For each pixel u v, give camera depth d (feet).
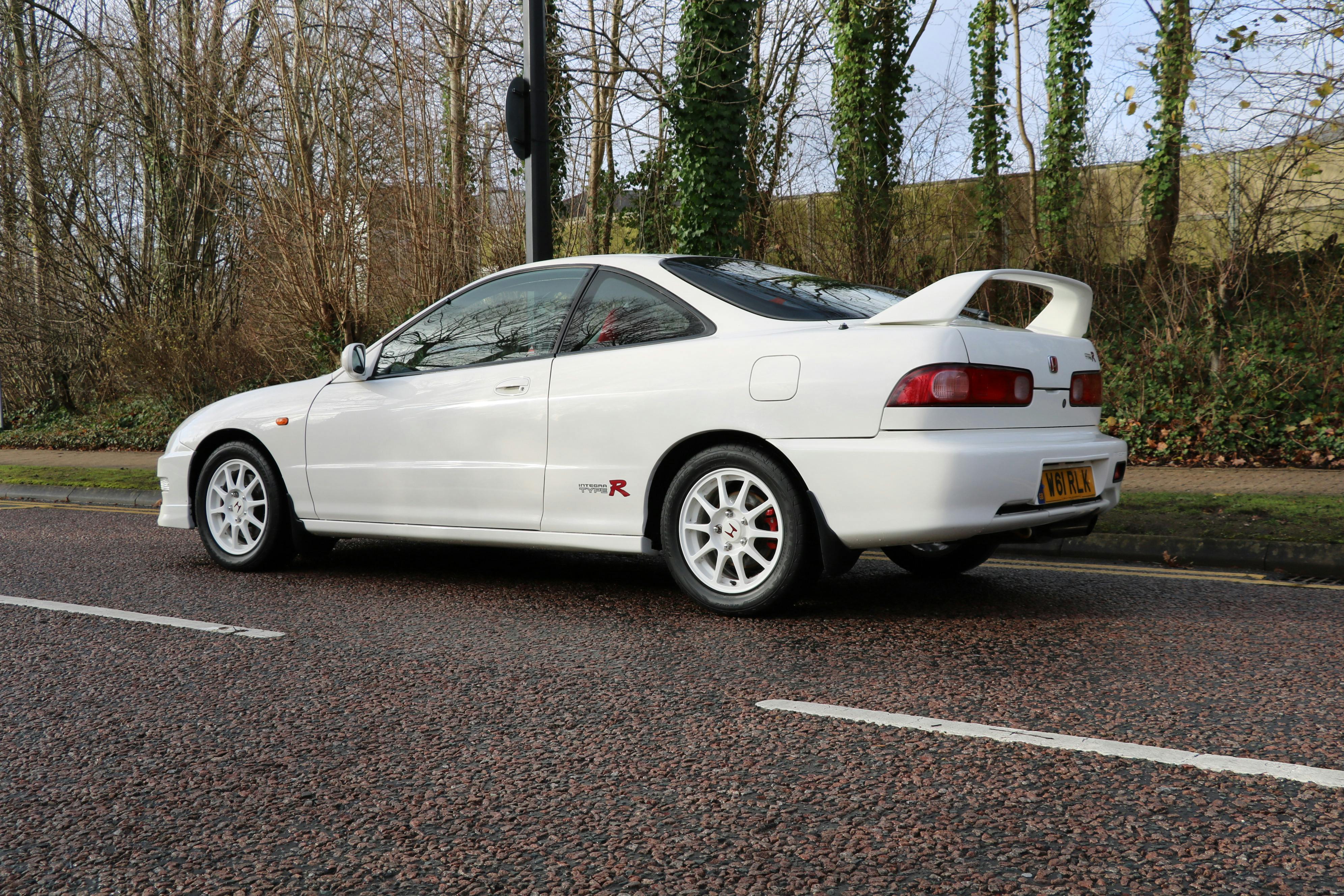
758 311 14.73
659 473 15.12
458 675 12.20
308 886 7.15
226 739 10.16
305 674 12.37
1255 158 35.09
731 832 7.79
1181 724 9.91
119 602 16.79
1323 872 6.90
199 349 55.98
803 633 13.87
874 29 46.93
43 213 64.95
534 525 16.06
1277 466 30.53
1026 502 13.41
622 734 10.02
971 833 7.64
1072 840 7.48
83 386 65.98
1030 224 49.39
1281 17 29.78
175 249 63.00
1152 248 41.65
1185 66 33.60
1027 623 14.20
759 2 43.09
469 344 17.24
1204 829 7.61
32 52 65.82
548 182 26.32
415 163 44.32
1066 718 10.14
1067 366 14.62
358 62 45.55
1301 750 9.15
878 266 46.14
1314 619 14.20
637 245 49.98
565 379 15.78
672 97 42.45
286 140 45.70
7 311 64.69
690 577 14.90
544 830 7.95
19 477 38.04
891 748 9.45
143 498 32.65
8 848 7.89
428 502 17.16
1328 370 31.71
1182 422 32.71
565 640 13.78
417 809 8.39
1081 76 47.16
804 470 13.66
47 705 11.39
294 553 19.65
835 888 6.88
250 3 51.16
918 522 13.01
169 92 60.95
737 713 10.55
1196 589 16.51
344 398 18.26
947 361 13.04
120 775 9.31
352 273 46.52
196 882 7.27
